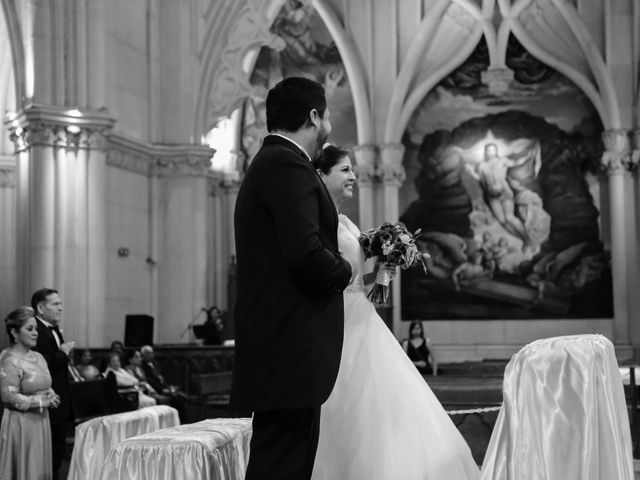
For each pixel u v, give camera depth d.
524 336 22.55
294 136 3.56
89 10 14.51
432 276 23.11
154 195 16.70
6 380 7.51
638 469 7.08
